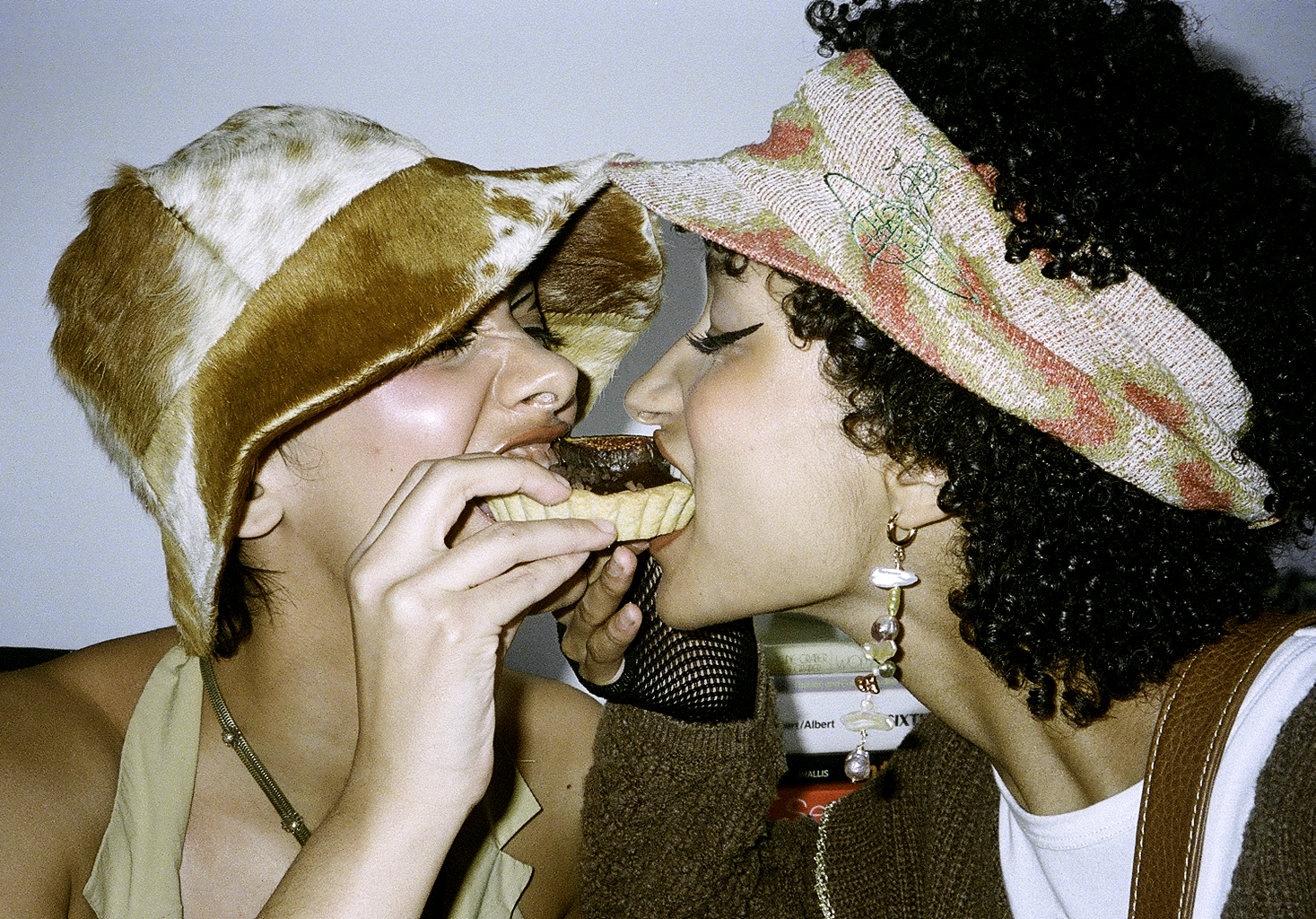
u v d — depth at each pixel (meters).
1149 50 0.70
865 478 0.78
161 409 0.85
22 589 1.60
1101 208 0.64
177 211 0.84
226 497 0.84
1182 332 0.66
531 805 1.11
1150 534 0.70
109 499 1.60
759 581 0.82
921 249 0.68
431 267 0.82
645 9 1.58
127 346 0.85
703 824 0.95
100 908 0.90
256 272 0.82
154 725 0.98
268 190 0.83
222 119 1.53
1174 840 0.65
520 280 1.05
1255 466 0.68
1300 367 0.68
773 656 1.53
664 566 0.89
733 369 0.79
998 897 0.89
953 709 0.87
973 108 0.69
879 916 0.99
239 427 0.82
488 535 0.73
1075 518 0.70
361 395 0.89
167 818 0.94
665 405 0.87
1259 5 1.64
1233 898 0.61
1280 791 0.61
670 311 1.67
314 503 0.92
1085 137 0.66
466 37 1.55
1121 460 0.66
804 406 0.77
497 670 0.77
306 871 0.67
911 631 0.85
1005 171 0.66
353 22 1.52
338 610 0.96
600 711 1.25
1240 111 0.70
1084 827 0.75
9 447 1.56
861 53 0.75
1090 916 0.77
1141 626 0.69
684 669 0.98
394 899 0.67
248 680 0.99
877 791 1.04
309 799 1.01
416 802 0.69
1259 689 0.65
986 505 0.71
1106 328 0.65
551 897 1.16
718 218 0.75
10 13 1.44
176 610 0.96
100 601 1.63
